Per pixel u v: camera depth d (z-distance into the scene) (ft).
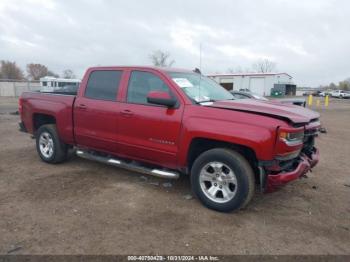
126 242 11.39
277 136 12.50
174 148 14.80
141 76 16.46
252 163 14.06
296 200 15.75
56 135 20.04
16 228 12.23
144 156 16.08
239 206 13.41
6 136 31.68
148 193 15.99
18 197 15.23
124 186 16.92
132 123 16.06
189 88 15.65
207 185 14.44
